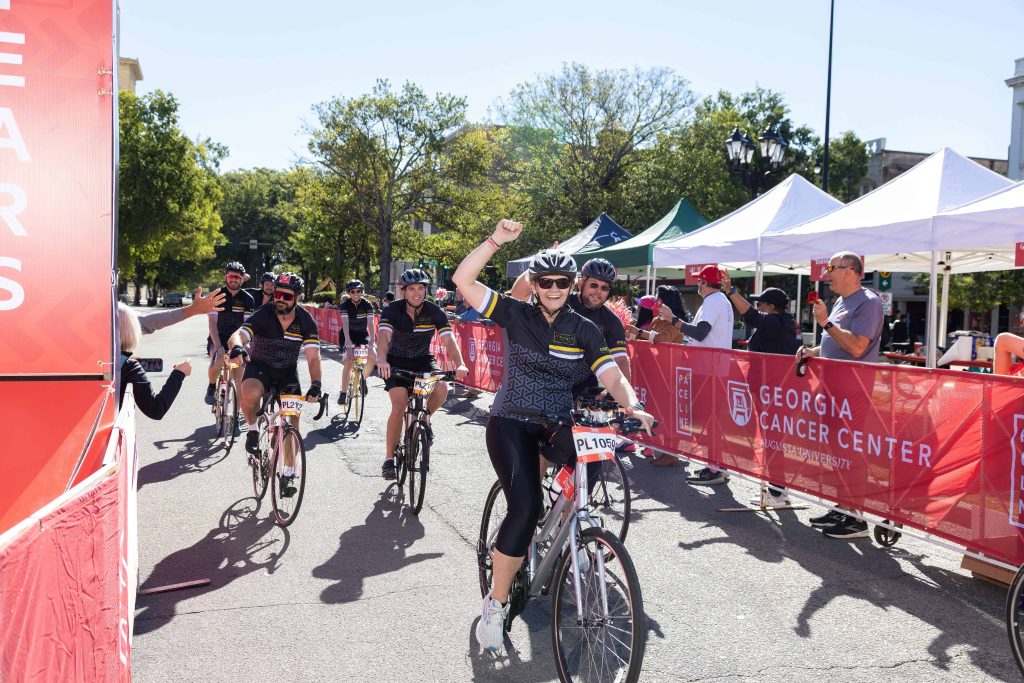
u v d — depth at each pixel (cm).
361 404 895
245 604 369
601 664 269
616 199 3191
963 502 397
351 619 353
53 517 144
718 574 419
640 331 740
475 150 3688
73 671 159
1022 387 363
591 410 298
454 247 3803
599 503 475
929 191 681
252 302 830
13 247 321
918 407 423
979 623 356
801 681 299
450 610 365
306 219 4447
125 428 283
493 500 361
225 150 5900
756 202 949
